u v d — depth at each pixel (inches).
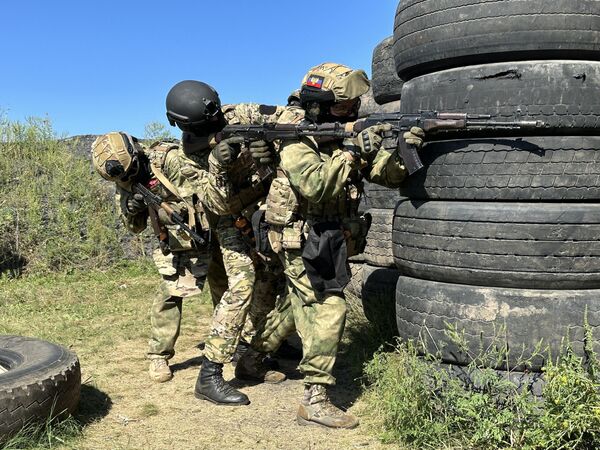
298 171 134.9
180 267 172.4
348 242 146.2
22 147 382.0
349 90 137.0
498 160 126.5
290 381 174.7
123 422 145.4
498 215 126.0
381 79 224.7
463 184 130.1
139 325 234.4
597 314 124.4
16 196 350.9
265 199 164.2
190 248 168.1
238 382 173.8
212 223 167.6
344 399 157.3
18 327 231.5
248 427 141.9
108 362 191.9
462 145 130.2
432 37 134.1
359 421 143.1
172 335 175.2
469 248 128.9
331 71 139.1
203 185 159.8
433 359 135.8
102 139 171.0
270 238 146.1
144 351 204.1
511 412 119.8
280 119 145.9
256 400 159.8
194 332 226.2
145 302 272.5
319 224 139.3
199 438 136.1
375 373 157.2
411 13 139.2
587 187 124.3
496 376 122.9
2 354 154.0
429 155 135.9
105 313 254.5
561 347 123.6
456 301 130.9
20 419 125.9
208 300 269.9
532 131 126.2
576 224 123.3
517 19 124.6
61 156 378.6
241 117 165.0
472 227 128.2
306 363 141.9
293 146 138.6
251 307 181.9
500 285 128.4
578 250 123.7
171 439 135.5
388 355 167.3
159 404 157.6
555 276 124.4
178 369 186.1
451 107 131.5
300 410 143.0
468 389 128.0
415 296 138.9
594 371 116.5
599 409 107.8
